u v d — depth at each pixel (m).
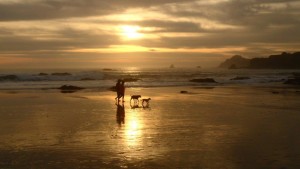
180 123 17.86
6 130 15.91
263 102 28.95
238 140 13.69
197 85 55.88
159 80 68.06
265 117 20.03
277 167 10.03
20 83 54.84
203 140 13.73
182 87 50.97
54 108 24.55
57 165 10.39
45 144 13.05
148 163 10.58
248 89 46.59
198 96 35.06
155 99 31.62
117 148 12.41
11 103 27.77
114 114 21.44
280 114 21.34
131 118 19.67
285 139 13.83
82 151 12.01
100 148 12.44
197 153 11.70
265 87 51.09
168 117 20.08
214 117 20.06
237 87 51.19
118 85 28.05
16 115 20.91
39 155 11.50
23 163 10.59
